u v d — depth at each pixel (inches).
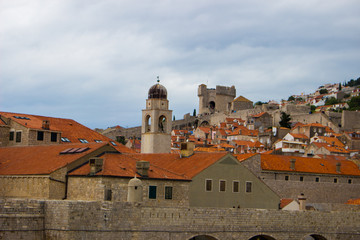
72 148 3496.6
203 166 3531.0
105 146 3415.4
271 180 4923.7
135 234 2800.2
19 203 2573.8
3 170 3432.6
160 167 3486.7
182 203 3297.2
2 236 2481.5
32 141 4097.0
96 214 2682.1
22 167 3378.4
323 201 5177.2
